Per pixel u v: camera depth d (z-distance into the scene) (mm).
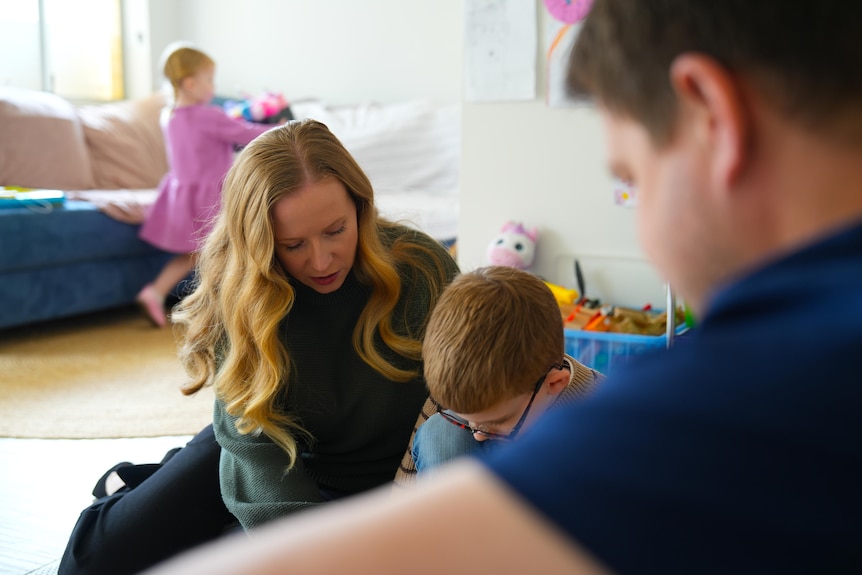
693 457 295
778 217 363
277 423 1271
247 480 1269
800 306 322
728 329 337
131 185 4242
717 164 370
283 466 1261
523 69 2469
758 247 371
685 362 325
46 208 3186
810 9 344
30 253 3129
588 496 294
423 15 4492
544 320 1106
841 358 299
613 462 299
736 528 285
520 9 2439
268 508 1188
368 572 290
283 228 1203
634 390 321
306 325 1308
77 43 4844
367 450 1381
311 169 1206
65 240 3260
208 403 2557
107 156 4188
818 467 288
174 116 3492
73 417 2418
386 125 4258
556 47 2422
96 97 4996
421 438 1213
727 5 360
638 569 283
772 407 298
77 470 2096
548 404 1119
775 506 286
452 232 3613
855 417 292
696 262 394
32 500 1939
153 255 3752
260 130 3553
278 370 1232
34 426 2348
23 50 4582
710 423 300
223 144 3531
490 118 2537
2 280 3070
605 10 422
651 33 388
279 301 1226
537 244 2549
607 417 313
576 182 2484
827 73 342
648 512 288
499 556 288
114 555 1379
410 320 1347
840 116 344
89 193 3811
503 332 1068
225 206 1248
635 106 403
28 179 3770
